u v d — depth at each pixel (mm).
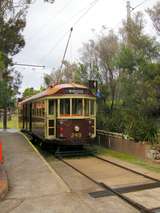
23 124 28781
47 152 19516
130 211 7484
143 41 18797
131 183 10336
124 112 19562
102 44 25094
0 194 8492
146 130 16281
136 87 18266
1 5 15711
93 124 17891
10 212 7461
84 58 26438
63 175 12180
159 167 13023
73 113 17250
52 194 8898
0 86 28109
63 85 17859
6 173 11391
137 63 18625
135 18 20297
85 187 9961
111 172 12516
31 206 7871
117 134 18516
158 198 8453
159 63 17328
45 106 17797
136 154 16156
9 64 24594
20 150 17078
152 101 17250
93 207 7777
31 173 11477
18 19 18078
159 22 18172
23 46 21969
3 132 30703
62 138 16984
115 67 21844
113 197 8695
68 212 7418
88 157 16766
